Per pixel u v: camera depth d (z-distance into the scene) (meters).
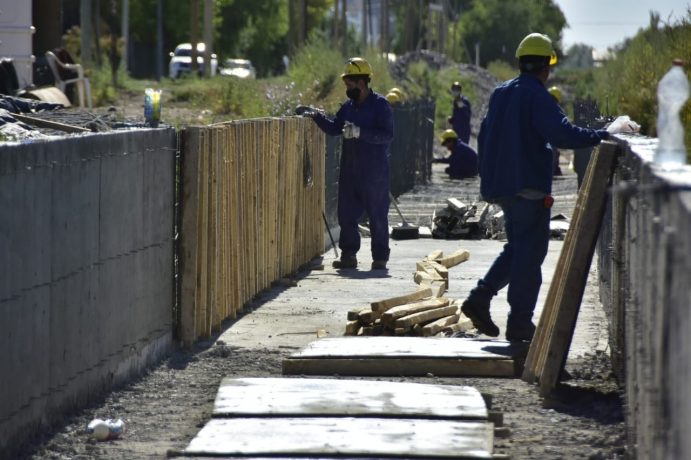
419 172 77.88
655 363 12.29
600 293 30.22
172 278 24.72
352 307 30.12
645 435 13.78
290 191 34.94
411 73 139.00
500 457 16.44
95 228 19.80
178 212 24.83
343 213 37.81
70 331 18.75
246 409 18.84
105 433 17.77
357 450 16.64
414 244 44.84
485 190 23.23
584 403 20.09
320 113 37.38
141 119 43.75
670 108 15.31
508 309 29.52
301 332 26.80
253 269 30.50
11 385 16.36
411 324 25.59
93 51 144.50
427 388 20.30
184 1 198.25
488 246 44.25
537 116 22.45
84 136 19.17
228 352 24.36
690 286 9.32
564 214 53.12
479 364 22.17
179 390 21.25
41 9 68.62
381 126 36.84
